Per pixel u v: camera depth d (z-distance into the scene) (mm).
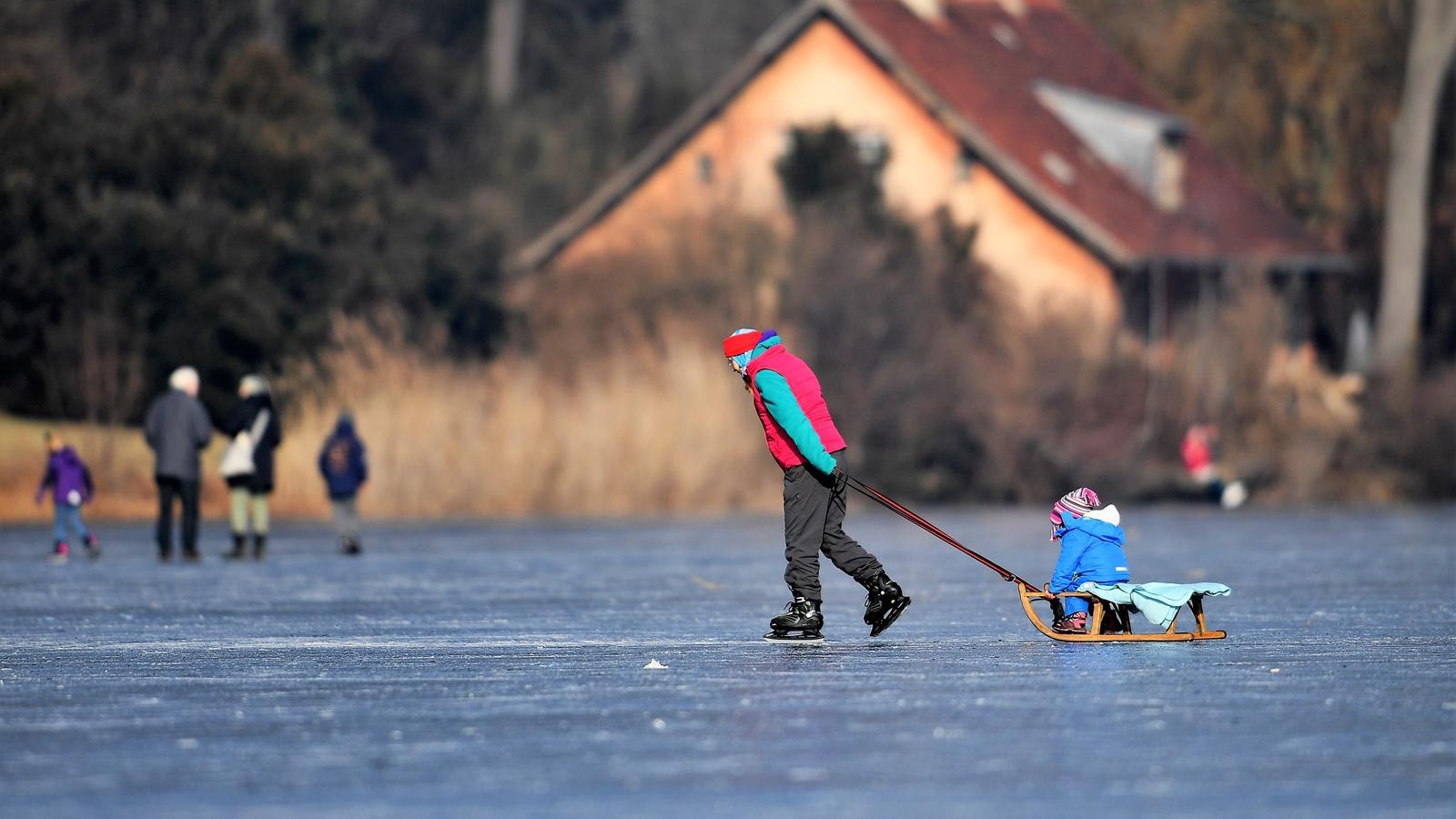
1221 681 44188
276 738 36969
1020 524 125625
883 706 40375
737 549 99312
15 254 135500
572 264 181500
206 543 104312
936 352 165875
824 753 34969
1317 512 150250
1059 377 169750
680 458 138375
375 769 33656
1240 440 175000
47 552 96812
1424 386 180000
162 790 31906
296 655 51062
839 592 71938
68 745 36188
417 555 94812
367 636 56344
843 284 166125
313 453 130875
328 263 151625
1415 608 64188
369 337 137750
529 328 172875
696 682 44562
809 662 48156
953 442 163500
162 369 140125
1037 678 44750
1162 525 128125
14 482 126125
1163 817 29500
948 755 34625
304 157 153000
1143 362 173750
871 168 187875
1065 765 33656
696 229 176500
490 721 38906
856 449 161625
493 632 57250
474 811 30125
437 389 136000
